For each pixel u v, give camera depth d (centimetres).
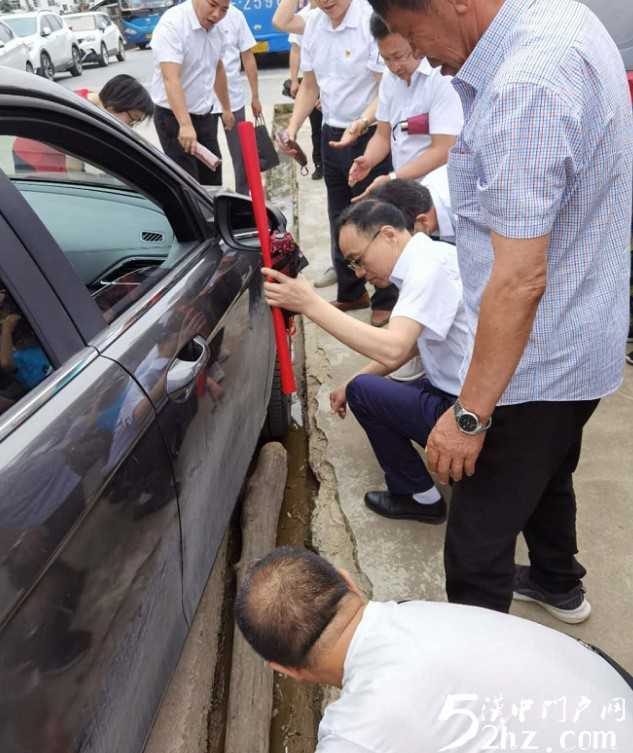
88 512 105
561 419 136
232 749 166
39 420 105
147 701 129
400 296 188
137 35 1545
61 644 98
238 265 195
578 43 107
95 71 1468
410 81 276
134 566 119
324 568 111
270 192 589
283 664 109
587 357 130
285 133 347
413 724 95
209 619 199
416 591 206
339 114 339
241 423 191
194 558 151
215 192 227
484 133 110
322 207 527
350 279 360
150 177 172
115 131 157
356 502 242
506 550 150
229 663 198
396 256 190
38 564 94
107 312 139
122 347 130
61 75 1442
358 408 214
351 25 316
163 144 415
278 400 257
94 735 108
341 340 176
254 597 109
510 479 141
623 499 230
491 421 137
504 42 112
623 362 139
